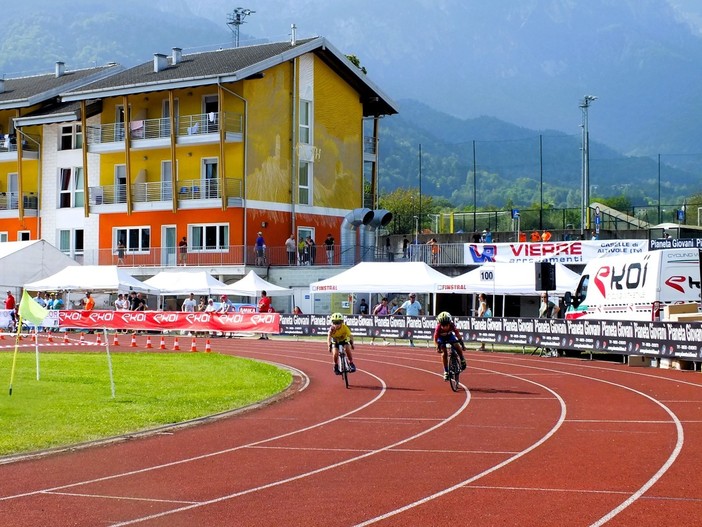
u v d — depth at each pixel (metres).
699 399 20.06
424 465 12.81
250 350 38.12
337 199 61.72
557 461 12.87
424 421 17.42
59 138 62.03
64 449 14.51
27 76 71.62
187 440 15.44
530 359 33.22
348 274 43.25
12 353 35.06
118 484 11.77
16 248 50.31
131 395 21.64
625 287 31.34
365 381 25.56
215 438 15.63
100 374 26.50
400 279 42.03
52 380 24.69
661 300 29.08
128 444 15.06
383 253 52.75
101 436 15.69
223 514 10.07
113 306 55.56
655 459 12.85
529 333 35.78
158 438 15.70
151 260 56.34
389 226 76.81
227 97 53.97
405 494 10.91
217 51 62.28
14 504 10.66
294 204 57.56
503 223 69.88
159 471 12.66
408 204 106.25
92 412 18.61
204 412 18.86
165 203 55.38
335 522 9.62
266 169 55.75
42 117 59.81
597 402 19.89
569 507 10.04
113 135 57.78
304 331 44.41
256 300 51.56
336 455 13.78
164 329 46.81
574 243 43.88
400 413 18.69
